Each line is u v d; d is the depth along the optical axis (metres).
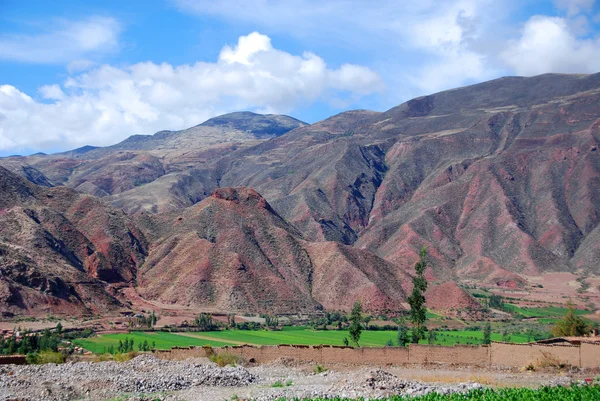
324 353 65.50
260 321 149.50
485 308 177.12
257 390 47.03
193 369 54.03
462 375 54.12
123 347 96.19
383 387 43.91
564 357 56.84
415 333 87.62
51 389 44.97
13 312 129.50
